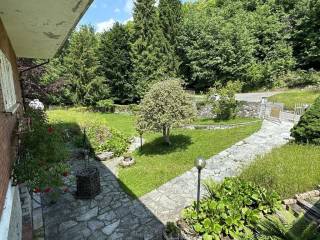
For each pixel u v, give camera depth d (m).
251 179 7.55
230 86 17.06
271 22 28.28
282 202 6.39
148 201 8.11
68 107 28.11
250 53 26.95
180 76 29.55
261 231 5.30
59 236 6.72
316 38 25.75
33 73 16.73
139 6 28.20
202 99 20.42
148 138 15.14
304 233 4.63
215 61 27.06
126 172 10.44
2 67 4.58
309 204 6.12
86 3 3.86
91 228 6.99
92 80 28.06
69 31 5.58
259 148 11.09
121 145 13.07
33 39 6.39
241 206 6.25
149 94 12.40
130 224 7.06
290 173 7.47
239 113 17.16
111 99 28.47
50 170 4.90
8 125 4.34
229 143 12.24
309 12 26.22
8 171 3.97
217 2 36.38
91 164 11.54
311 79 24.08
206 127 15.74
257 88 27.33
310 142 9.94
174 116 12.07
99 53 29.44
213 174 9.44
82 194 8.48
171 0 30.00
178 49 30.22
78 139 13.30
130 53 28.28
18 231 5.02
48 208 7.98
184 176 9.49
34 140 5.41
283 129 13.20
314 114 9.82
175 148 12.88
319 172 7.38
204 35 27.69
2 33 4.82
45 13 4.32
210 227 5.76
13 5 3.93
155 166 10.79
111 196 8.56
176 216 7.23
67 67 28.36
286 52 27.20
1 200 3.14
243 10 31.66
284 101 18.80
